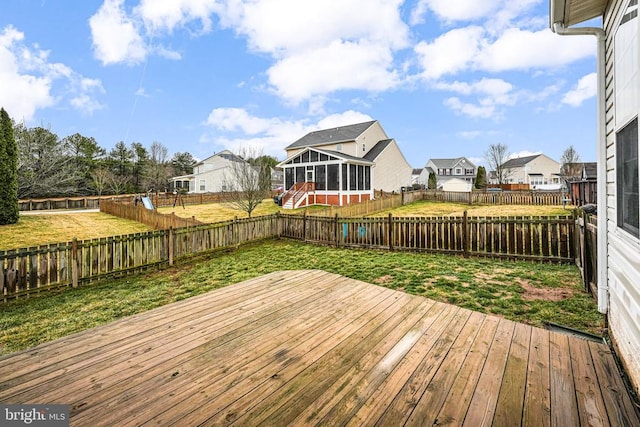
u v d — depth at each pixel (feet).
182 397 6.50
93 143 125.39
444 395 6.45
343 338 9.05
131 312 13.96
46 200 76.48
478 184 118.42
